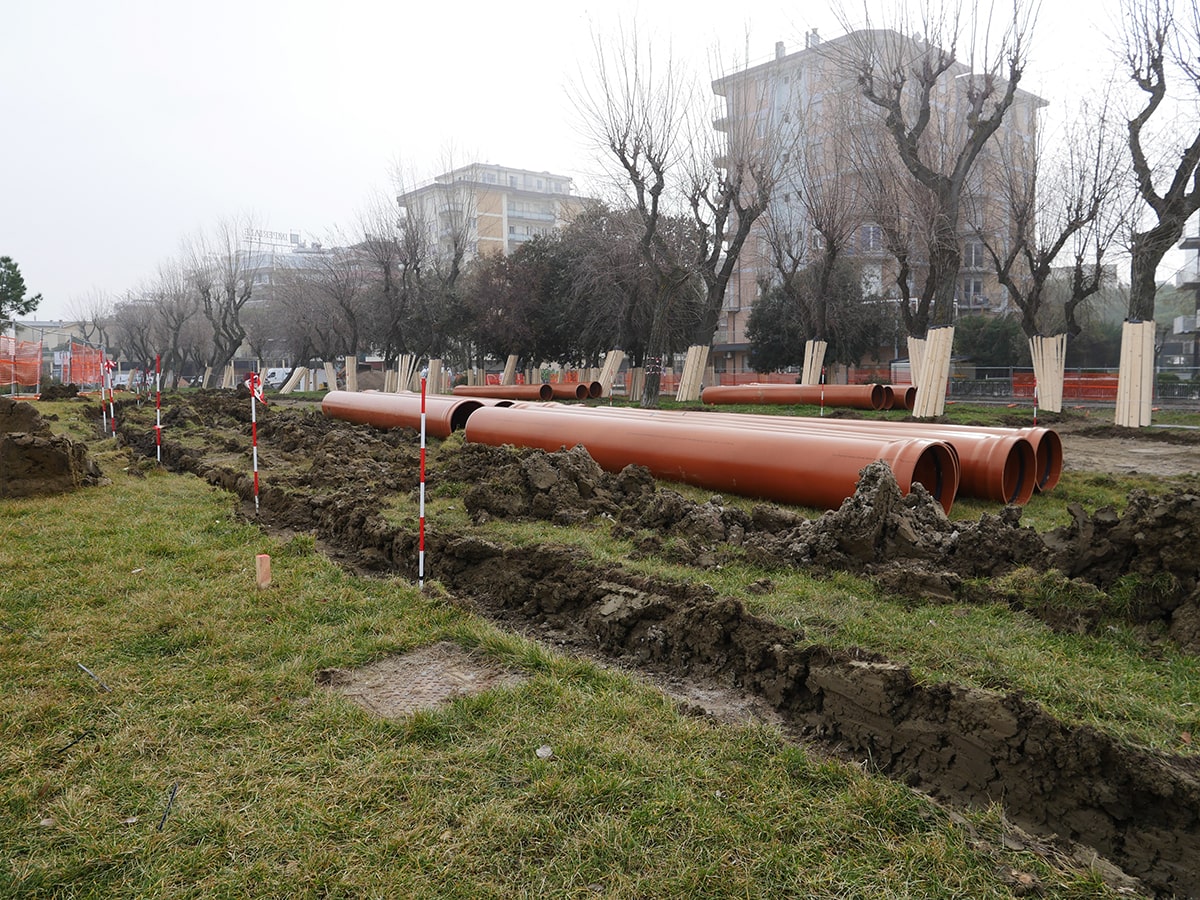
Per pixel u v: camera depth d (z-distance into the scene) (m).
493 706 4.22
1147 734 3.61
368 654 5.02
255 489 9.41
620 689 4.43
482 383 44.72
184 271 59.44
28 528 8.41
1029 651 4.57
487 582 6.57
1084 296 24.70
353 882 2.90
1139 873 3.01
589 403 29.44
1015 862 2.97
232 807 3.37
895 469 7.88
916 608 5.37
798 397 25.47
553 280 43.12
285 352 79.31
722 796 3.40
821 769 3.55
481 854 3.05
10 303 40.66
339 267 48.78
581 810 3.31
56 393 28.73
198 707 4.24
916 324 24.42
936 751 3.67
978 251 44.16
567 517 8.08
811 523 6.73
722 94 29.11
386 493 10.12
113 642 5.17
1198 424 19.45
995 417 21.38
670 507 7.64
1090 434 18.67
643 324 37.31
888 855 3.03
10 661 4.83
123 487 11.11
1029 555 5.85
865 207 26.58
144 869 2.97
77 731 4.01
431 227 55.75
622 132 25.22
